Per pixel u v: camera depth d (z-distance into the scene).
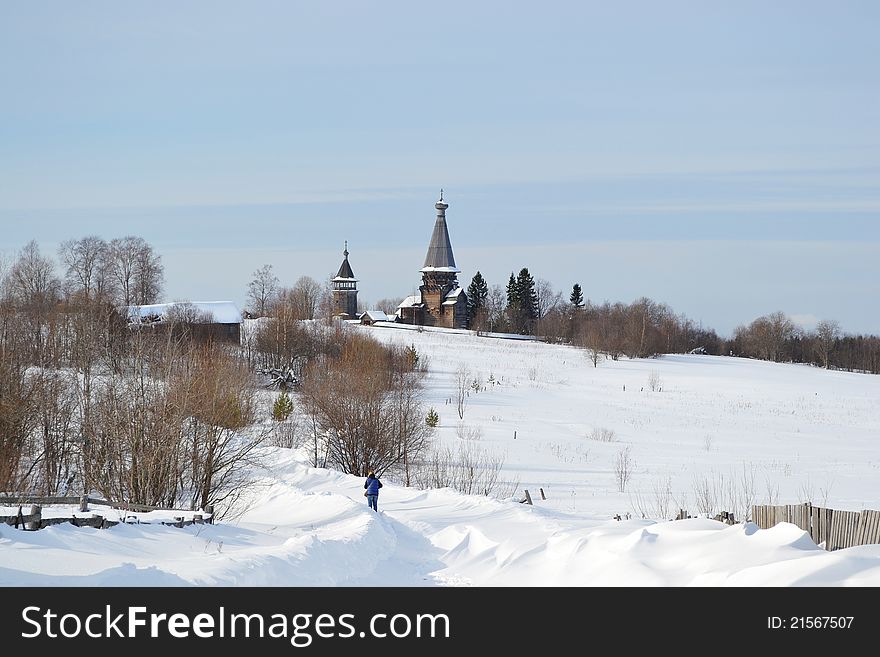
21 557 15.58
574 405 95.69
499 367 124.31
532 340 172.75
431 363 124.12
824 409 97.31
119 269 134.12
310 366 78.88
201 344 55.75
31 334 62.81
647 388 112.00
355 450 53.78
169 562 16.42
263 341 99.25
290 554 18.16
